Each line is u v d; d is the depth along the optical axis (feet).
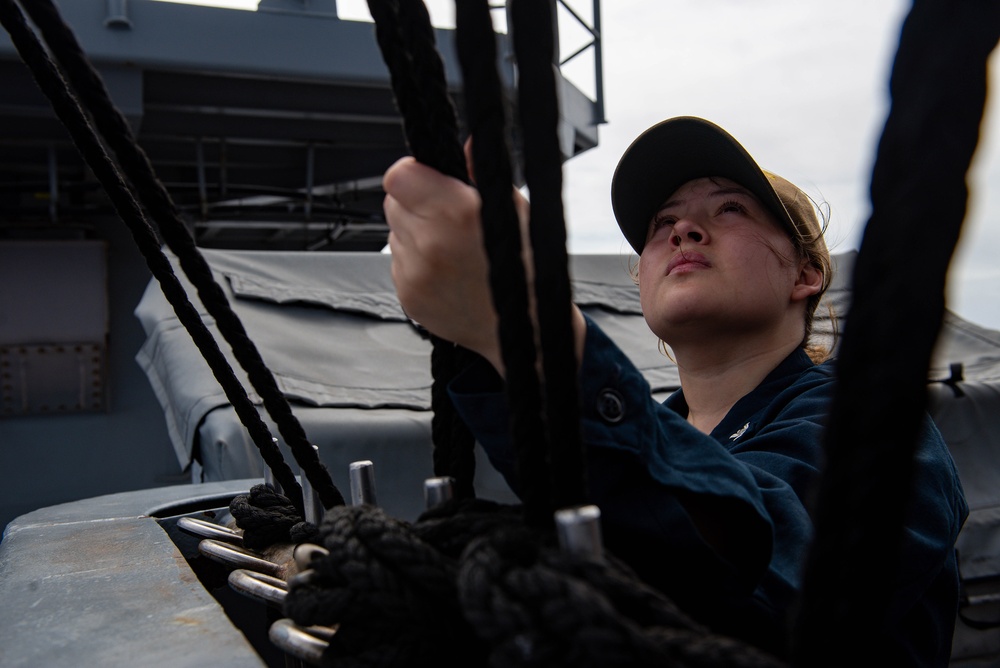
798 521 2.30
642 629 1.26
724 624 2.02
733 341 3.82
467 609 1.24
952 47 0.84
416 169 1.51
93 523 3.47
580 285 11.57
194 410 7.54
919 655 2.89
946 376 9.21
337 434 7.50
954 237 0.86
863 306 0.92
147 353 9.05
